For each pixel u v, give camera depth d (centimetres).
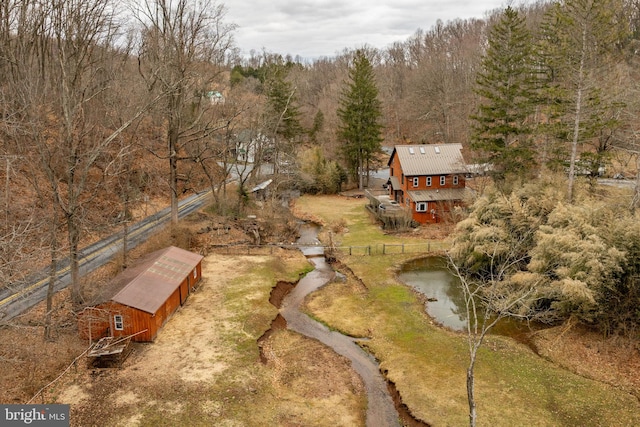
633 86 3534
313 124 8119
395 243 4106
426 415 1872
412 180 4716
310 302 3056
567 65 3319
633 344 2197
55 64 2973
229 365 2167
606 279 2252
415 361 2280
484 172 4247
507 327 2614
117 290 2388
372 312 2864
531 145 4066
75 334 2289
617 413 1819
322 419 1862
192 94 3972
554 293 2467
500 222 3134
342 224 4709
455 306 2911
